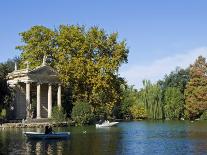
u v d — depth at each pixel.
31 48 118.06
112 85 111.25
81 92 111.12
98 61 111.06
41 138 65.56
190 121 144.88
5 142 61.09
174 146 57.78
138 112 165.38
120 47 113.62
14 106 110.19
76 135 74.31
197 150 53.38
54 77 111.12
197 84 160.00
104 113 118.19
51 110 110.75
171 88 169.38
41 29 118.44
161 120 157.75
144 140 66.25
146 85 172.50
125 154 49.16
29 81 106.69
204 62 161.12
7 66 124.44
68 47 111.25
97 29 115.19
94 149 53.22
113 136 73.06
